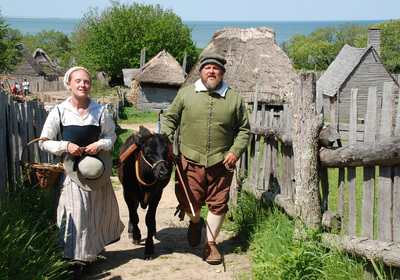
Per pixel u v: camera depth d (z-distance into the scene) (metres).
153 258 4.61
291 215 4.48
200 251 4.88
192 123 4.47
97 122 4.03
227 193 4.50
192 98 4.48
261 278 3.89
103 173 3.99
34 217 4.58
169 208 6.98
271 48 14.98
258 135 5.68
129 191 4.69
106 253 4.76
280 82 14.38
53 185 3.98
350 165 3.58
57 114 3.94
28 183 3.97
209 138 4.44
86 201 3.90
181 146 4.63
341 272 3.46
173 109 4.63
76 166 3.88
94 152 3.90
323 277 3.54
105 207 4.11
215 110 4.41
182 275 4.15
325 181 4.04
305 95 3.85
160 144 4.21
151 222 4.66
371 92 3.49
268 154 5.41
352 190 3.66
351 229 3.68
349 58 30.72
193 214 4.35
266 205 5.32
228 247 4.94
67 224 3.84
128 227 5.47
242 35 15.34
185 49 54.06
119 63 52.78
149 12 54.03
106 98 37.50
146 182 4.42
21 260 3.49
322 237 3.83
